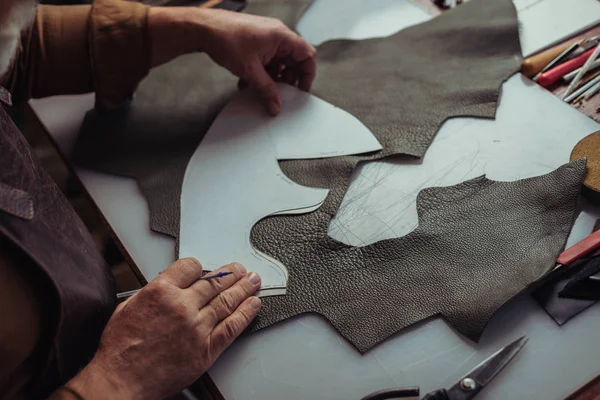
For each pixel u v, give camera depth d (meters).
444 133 0.90
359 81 1.00
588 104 0.90
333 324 0.71
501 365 0.65
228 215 0.83
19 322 0.61
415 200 0.82
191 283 0.72
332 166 0.87
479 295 0.70
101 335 0.69
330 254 0.77
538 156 0.85
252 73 0.94
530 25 1.03
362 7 1.14
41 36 0.91
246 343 0.71
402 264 0.75
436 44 1.03
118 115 1.00
